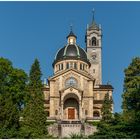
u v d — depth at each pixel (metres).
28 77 100.56
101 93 135.88
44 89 132.12
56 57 139.00
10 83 96.00
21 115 94.38
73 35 144.62
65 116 126.25
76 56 136.12
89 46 160.75
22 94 96.44
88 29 162.25
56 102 127.06
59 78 128.75
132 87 87.94
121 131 81.00
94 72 158.50
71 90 124.75
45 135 90.94
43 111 96.19
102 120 102.56
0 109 84.38
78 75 129.12
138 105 85.94
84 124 105.50
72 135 89.38
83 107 125.75
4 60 97.12
